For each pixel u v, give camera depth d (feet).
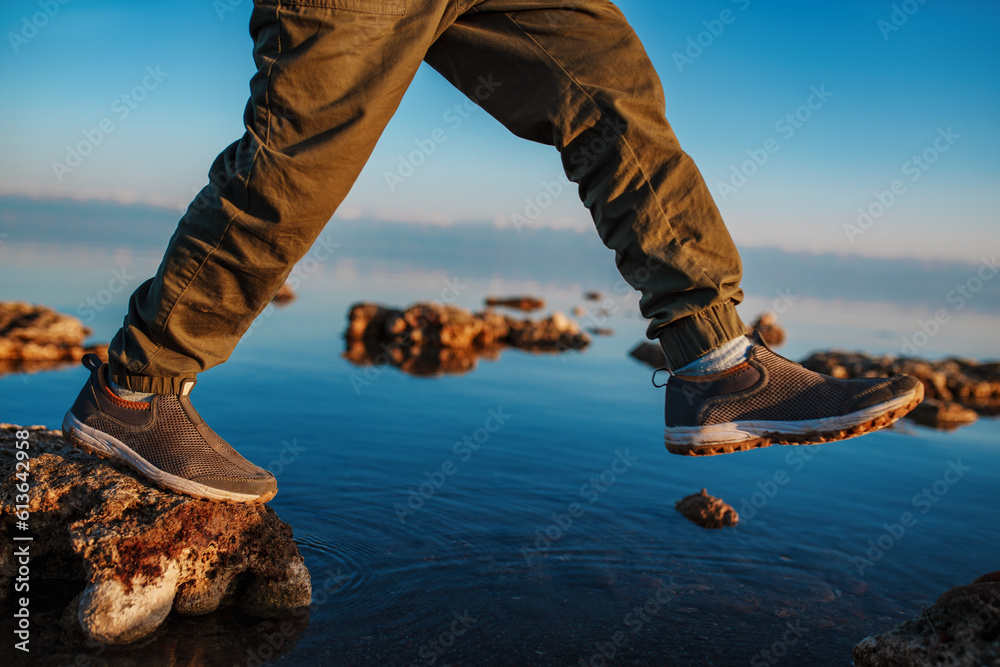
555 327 34.55
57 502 7.36
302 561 7.71
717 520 10.66
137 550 6.89
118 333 6.64
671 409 6.05
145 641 6.64
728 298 5.72
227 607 7.47
